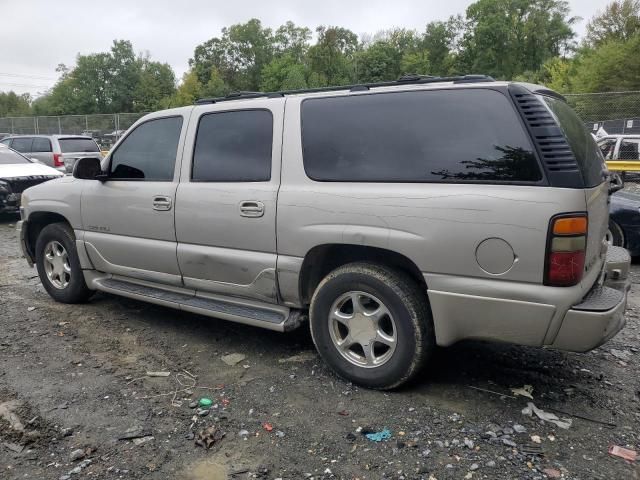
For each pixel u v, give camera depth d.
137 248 4.52
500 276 2.94
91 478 2.65
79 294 5.28
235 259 3.90
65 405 3.35
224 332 4.59
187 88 66.94
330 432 3.01
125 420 3.17
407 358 3.29
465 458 2.75
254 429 3.06
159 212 4.32
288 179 3.66
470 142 3.07
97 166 4.78
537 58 73.12
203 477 2.66
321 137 3.58
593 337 2.86
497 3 73.50
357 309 3.47
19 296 5.72
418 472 2.65
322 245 3.50
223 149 4.04
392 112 3.36
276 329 3.75
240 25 83.56
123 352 4.19
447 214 3.04
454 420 3.10
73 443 2.95
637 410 3.22
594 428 3.02
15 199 10.59
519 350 4.09
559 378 3.63
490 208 2.92
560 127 2.95
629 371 3.75
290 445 2.90
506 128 2.98
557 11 75.00
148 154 4.50
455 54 76.69
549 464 2.70
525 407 3.24
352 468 2.70
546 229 2.80
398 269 3.39
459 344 4.20
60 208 5.13
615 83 41.59
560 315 2.85
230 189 3.89
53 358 4.08
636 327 4.62
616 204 6.69
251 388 3.55
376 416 3.16
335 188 3.44
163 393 3.50
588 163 3.10
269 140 3.80
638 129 15.91
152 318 4.97
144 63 79.50
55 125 29.95
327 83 67.56
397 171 3.27
